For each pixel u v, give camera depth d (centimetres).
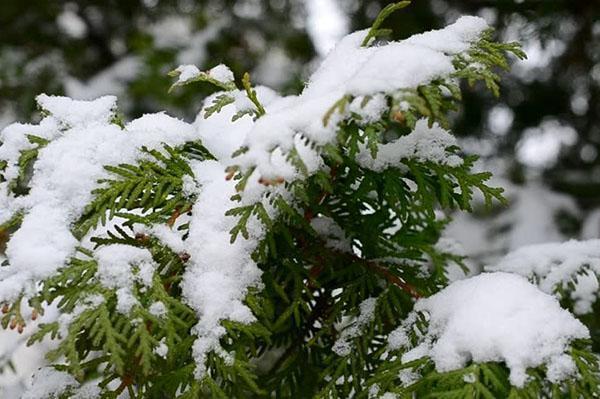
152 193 60
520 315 55
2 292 54
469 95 140
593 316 70
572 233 120
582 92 142
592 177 136
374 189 61
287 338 65
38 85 142
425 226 71
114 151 59
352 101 54
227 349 58
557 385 54
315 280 60
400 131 63
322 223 63
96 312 54
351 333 61
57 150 59
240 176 55
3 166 59
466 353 56
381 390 57
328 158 58
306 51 159
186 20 164
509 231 119
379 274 63
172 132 62
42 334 54
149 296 55
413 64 54
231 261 57
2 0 148
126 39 167
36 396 57
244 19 154
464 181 59
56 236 56
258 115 59
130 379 57
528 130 149
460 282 59
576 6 124
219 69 62
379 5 139
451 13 138
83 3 159
